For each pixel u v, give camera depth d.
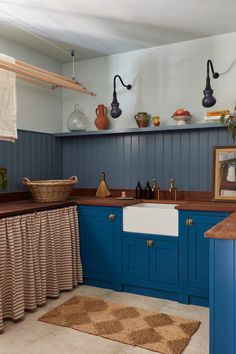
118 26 3.04
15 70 2.66
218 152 3.23
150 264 2.97
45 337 2.25
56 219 2.96
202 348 2.09
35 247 2.70
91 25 3.00
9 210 2.52
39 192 3.17
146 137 3.62
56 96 4.05
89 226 3.24
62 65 4.12
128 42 3.45
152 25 3.02
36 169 3.71
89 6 2.62
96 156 3.91
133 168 3.70
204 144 3.34
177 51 3.48
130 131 3.48
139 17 2.85
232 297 1.62
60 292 3.09
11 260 2.45
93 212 3.22
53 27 3.05
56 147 4.03
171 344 2.13
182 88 3.47
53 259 2.89
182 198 3.42
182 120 3.31
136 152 3.68
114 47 3.59
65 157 4.12
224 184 3.17
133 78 3.72
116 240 3.12
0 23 2.95
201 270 2.75
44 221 2.82
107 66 3.87
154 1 2.55
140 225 3.01
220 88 3.29
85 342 2.18
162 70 3.56
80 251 3.29
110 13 2.76
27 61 3.57
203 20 2.93
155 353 2.05
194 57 3.40
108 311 2.65
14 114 2.87
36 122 3.73
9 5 2.60
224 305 1.63
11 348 2.11
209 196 3.30
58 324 2.43
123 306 2.76
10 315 2.46
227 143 3.23
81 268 3.26
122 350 2.08
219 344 1.64
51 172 3.94
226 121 2.95
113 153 3.81
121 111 3.58
